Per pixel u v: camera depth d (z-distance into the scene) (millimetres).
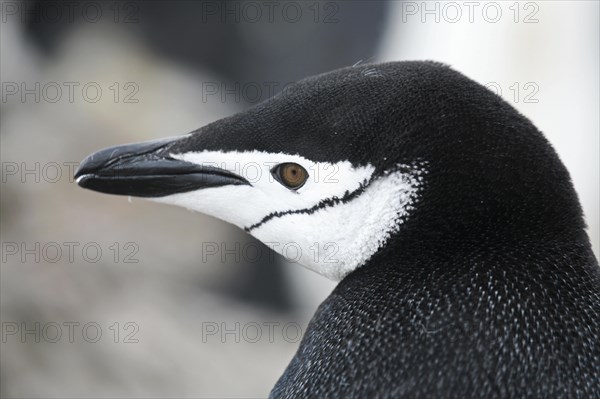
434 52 15391
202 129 4480
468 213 3621
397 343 3320
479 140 3664
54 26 13125
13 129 11430
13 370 8797
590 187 14695
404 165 3721
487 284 3412
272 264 12422
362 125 3811
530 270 3457
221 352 10414
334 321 3627
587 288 3457
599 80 15047
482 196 3621
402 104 3787
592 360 3221
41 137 11375
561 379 3139
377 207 3770
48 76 12625
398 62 4051
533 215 3607
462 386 3115
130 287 10328
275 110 4113
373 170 3785
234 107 13516
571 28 15211
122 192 4543
